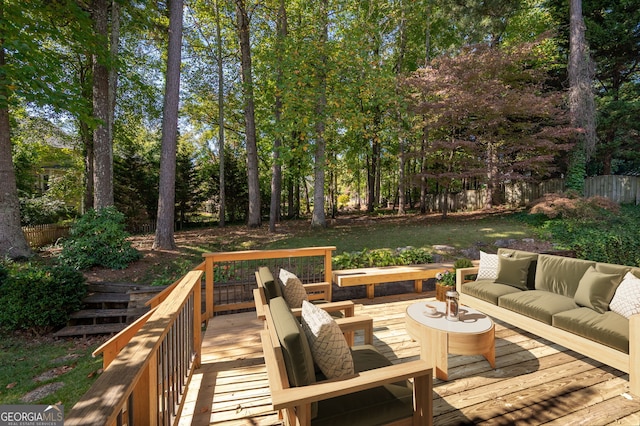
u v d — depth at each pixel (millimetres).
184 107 15453
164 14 9586
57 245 8734
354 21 10977
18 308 5023
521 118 11328
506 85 10867
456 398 2475
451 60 10555
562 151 11430
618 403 2389
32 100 6070
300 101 8867
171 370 1983
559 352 3225
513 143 10797
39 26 6691
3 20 5781
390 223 11734
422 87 10789
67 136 13953
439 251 7645
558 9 11836
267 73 9805
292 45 9172
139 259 7348
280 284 3133
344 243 8516
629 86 12273
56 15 7156
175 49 7922
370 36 10977
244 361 3158
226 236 10125
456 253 7582
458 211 14734
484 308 3885
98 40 7500
